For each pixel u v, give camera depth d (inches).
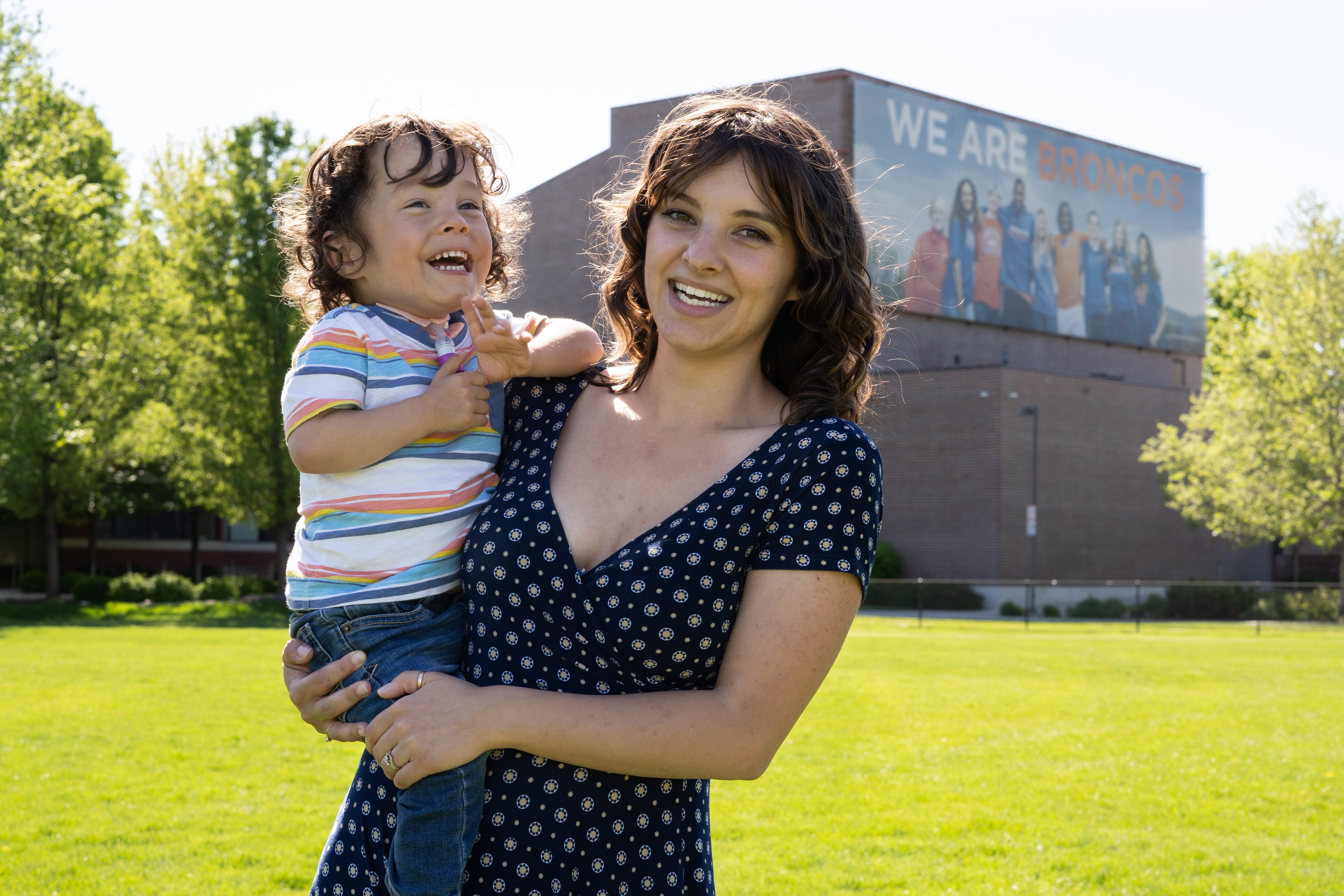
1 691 514.0
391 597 77.2
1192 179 1732.3
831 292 76.9
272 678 569.0
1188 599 1284.4
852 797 323.3
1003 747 400.2
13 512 1476.4
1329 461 1264.8
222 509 1333.7
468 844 71.6
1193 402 1380.4
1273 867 263.1
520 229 104.8
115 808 302.8
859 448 72.9
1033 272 1563.7
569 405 82.7
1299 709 497.7
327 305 92.2
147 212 1296.8
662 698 68.7
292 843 272.8
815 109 1422.2
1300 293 1299.2
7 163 1035.3
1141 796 329.1
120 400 1219.2
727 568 71.2
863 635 923.4
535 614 73.4
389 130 85.7
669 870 73.6
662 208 77.7
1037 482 1395.2
